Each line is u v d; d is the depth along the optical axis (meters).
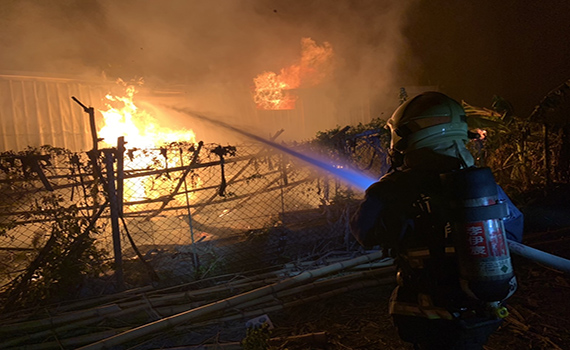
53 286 4.39
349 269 4.75
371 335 3.37
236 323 3.85
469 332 1.71
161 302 4.27
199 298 4.37
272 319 3.86
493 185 1.59
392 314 1.90
